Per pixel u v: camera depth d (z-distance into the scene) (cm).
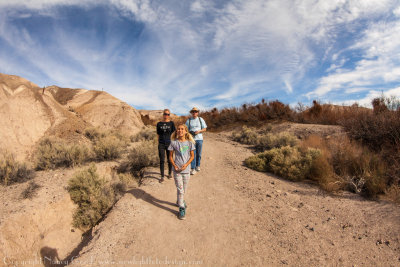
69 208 450
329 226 372
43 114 861
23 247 346
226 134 1733
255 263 283
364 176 526
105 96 1667
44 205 415
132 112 1591
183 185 405
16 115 734
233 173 689
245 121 1909
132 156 736
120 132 1239
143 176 641
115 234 342
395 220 375
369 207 434
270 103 1845
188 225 377
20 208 391
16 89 819
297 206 452
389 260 286
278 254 301
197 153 688
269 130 1455
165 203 461
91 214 432
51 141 735
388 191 479
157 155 746
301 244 322
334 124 1302
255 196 505
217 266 279
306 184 588
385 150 668
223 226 374
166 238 338
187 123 675
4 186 485
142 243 324
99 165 684
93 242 324
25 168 540
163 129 572
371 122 827
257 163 757
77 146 715
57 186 497
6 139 648
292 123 1496
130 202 451
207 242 329
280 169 668
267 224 380
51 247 375
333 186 533
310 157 649
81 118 1210
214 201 476
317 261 286
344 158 641
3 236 331
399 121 743
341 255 297
